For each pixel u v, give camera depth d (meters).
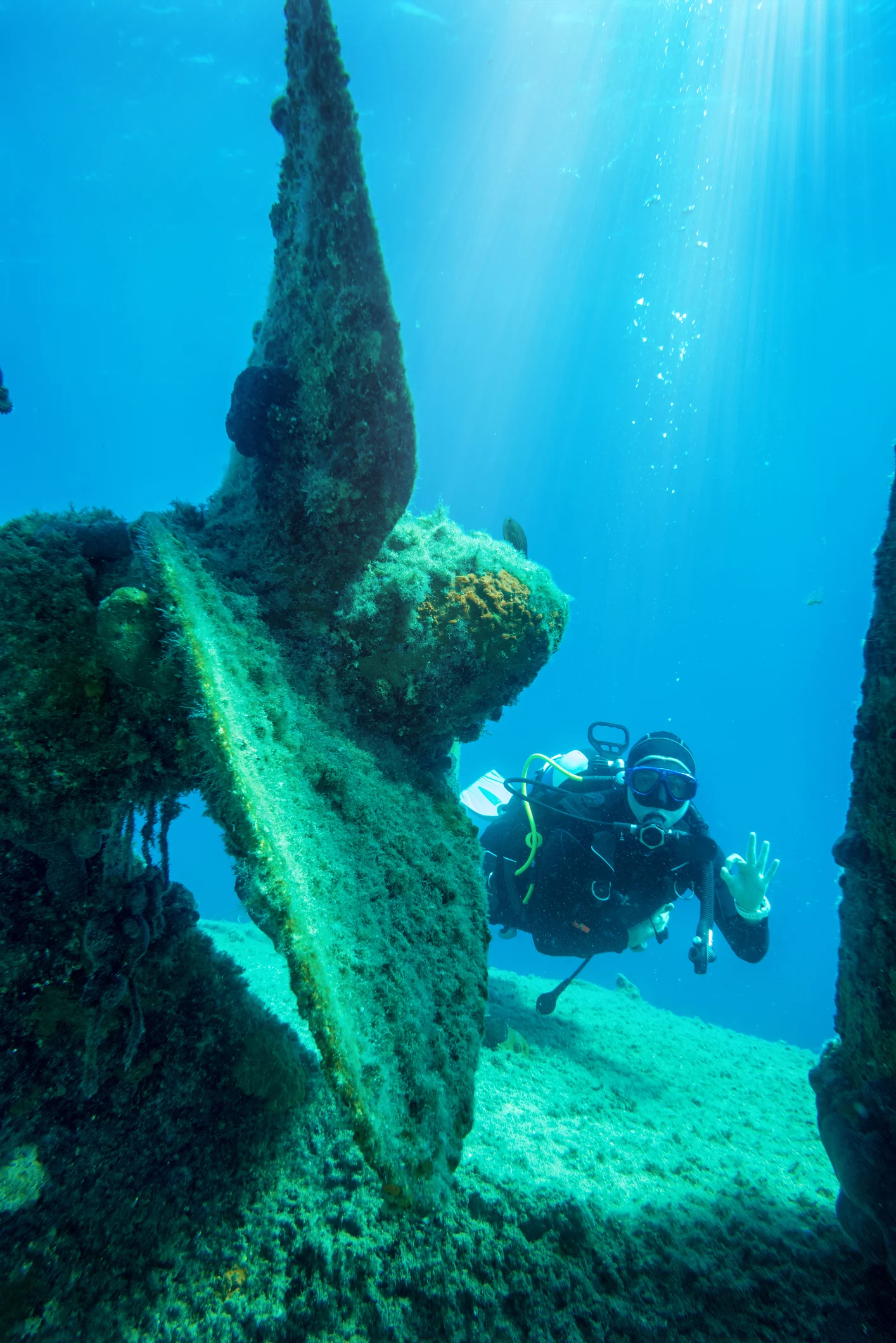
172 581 1.53
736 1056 4.54
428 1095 1.30
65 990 1.89
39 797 1.71
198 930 2.23
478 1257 1.83
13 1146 1.79
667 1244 2.00
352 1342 1.65
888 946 1.88
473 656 2.32
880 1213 1.83
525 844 5.00
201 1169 1.90
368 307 1.76
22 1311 1.57
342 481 1.98
